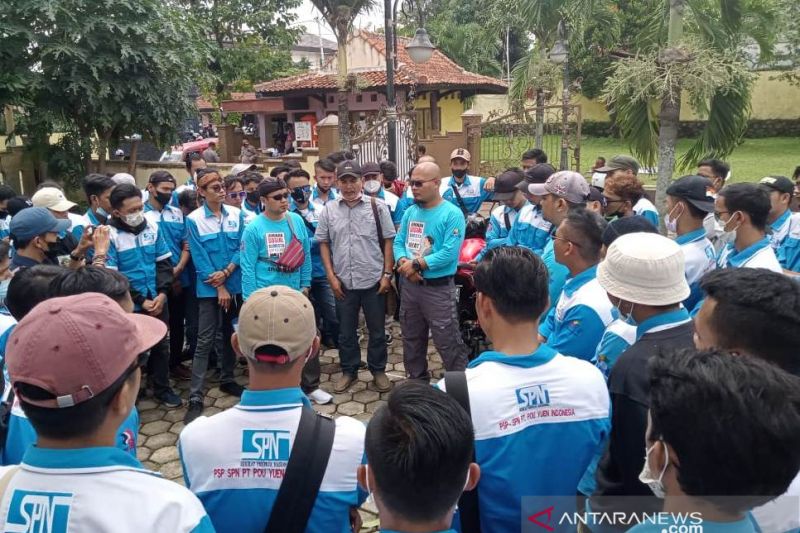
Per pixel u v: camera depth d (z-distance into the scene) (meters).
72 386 1.34
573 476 1.87
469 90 19.36
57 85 10.30
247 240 4.66
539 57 12.30
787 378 1.16
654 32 7.38
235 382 5.15
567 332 2.66
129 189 4.51
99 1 10.16
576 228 2.76
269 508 1.74
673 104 6.32
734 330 1.66
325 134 10.69
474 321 5.36
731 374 1.14
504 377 1.88
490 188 6.82
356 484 1.80
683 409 1.14
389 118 10.04
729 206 3.23
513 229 4.97
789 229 4.72
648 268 2.04
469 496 1.86
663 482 1.23
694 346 1.86
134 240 4.60
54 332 1.35
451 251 4.49
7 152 11.52
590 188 4.17
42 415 1.35
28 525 1.33
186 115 12.02
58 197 4.54
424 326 4.84
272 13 23.11
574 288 2.78
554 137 13.37
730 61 6.38
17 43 9.88
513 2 10.56
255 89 19.53
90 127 11.28
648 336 2.04
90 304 1.45
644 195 4.84
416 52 10.15
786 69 22.62
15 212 5.16
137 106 11.07
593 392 1.91
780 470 1.09
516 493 1.83
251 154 14.12
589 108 27.88
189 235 4.78
